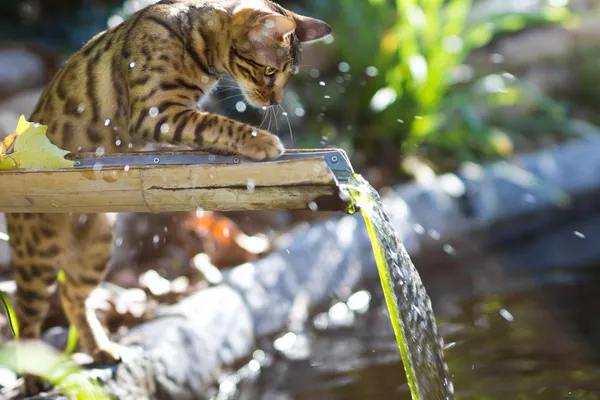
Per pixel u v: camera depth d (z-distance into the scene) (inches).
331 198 160.2
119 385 208.2
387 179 384.8
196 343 239.6
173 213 308.8
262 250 306.2
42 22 526.3
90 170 166.2
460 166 399.9
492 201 379.9
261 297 278.5
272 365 259.8
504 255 367.6
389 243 175.9
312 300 299.3
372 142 406.3
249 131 177.0
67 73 211.2
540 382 229.6
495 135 414.9
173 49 197.0
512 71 512.4
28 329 215.2
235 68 209.2
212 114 184.4
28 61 457.1
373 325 294.2
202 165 162.2
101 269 217.5
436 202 362.3
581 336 264.4
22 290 212.4
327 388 237.1
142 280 278.8
